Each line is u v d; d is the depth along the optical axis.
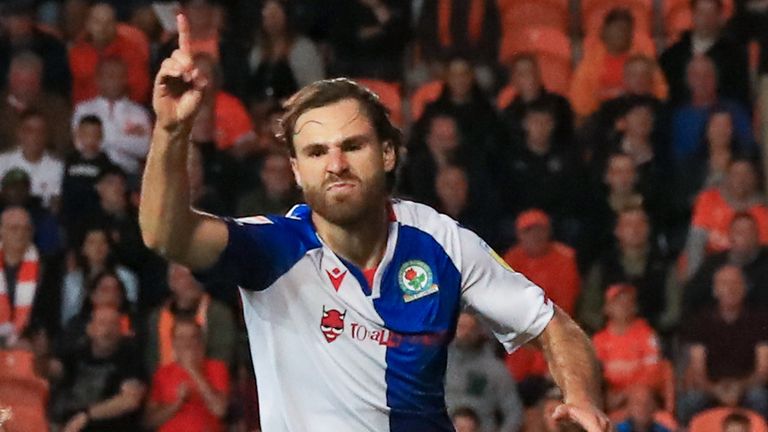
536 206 32.03
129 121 32.81
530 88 33.34
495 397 27.33
